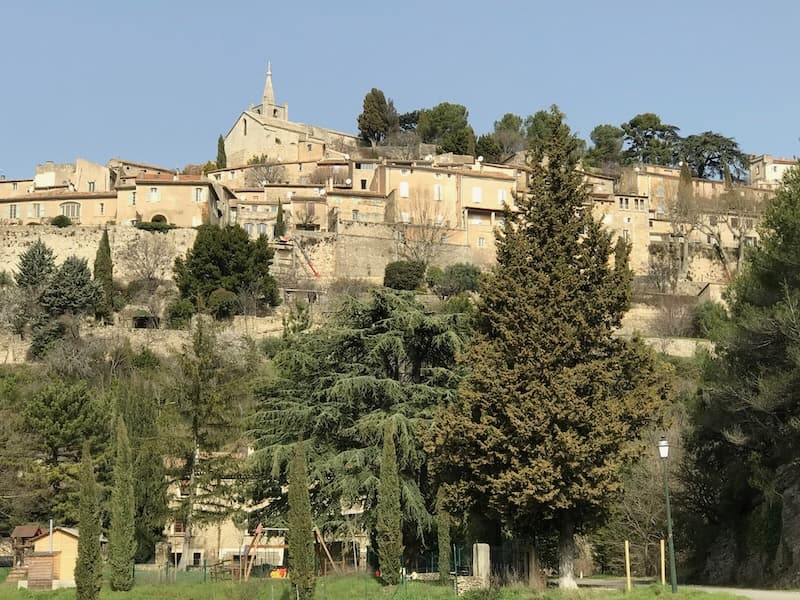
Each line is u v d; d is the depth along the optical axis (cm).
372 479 4188
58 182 13375
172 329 8750
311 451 4409
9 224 10712
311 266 10731
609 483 3606
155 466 5212
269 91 18962
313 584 3772
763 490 4447
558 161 3997
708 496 5103
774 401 4178
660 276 11338
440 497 4053
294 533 3788
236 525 4978
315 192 12675
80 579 3944
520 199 4012
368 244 10962
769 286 4597
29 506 5772
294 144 16250
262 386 4744
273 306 9500
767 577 4278
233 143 16700
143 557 5338
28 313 8594
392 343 4472
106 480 5834
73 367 7881
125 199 11050
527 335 3756
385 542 4025
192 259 9481
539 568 4072
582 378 3669
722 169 16238
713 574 4859
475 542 4259
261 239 9756
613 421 3625
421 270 10256
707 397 4741
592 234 3928
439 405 4153
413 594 3756
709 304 9612
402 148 16762
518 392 3662
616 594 3391
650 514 5228
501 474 3631
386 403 4456
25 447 5897
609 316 3912
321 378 4606
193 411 5238
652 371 3841
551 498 3544
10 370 8006
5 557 5878
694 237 12588
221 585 4312
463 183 11856
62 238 10269
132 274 10125
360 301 4759
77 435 6006
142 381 6869
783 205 4603
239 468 5116
